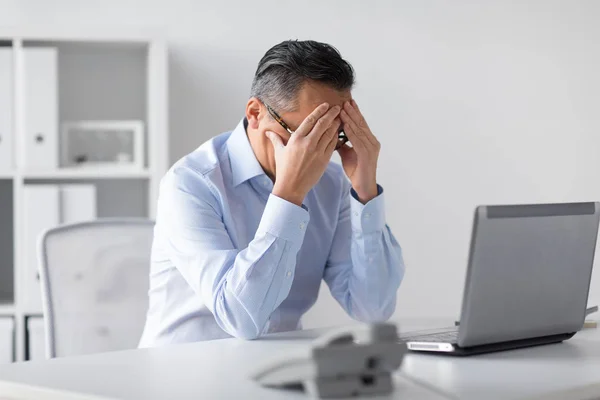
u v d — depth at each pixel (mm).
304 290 2432
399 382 1393
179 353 1714
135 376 1456
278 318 2350
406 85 4426
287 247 2002
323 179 2475
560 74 4559
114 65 4164
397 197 4438
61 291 2535
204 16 4250
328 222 2455
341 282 2451
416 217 4453
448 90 4465
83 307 2562
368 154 2252
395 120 4426
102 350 2578
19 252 3725
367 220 2297
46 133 3760
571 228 1771
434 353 1691
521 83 4527
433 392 1315
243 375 1458
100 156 3918
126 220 2684
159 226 2277
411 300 4453
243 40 4277
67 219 3771
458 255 4484
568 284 1796
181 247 2168
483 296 1625
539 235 1706
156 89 3805
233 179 2326
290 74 2154
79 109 4141
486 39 4492
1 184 4098
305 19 4332
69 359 1641
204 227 2182
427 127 4453
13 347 3734
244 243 2324
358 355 1260
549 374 1480
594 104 4586
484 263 1609
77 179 4133
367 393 1287
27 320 3775
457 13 4461
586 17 4566
